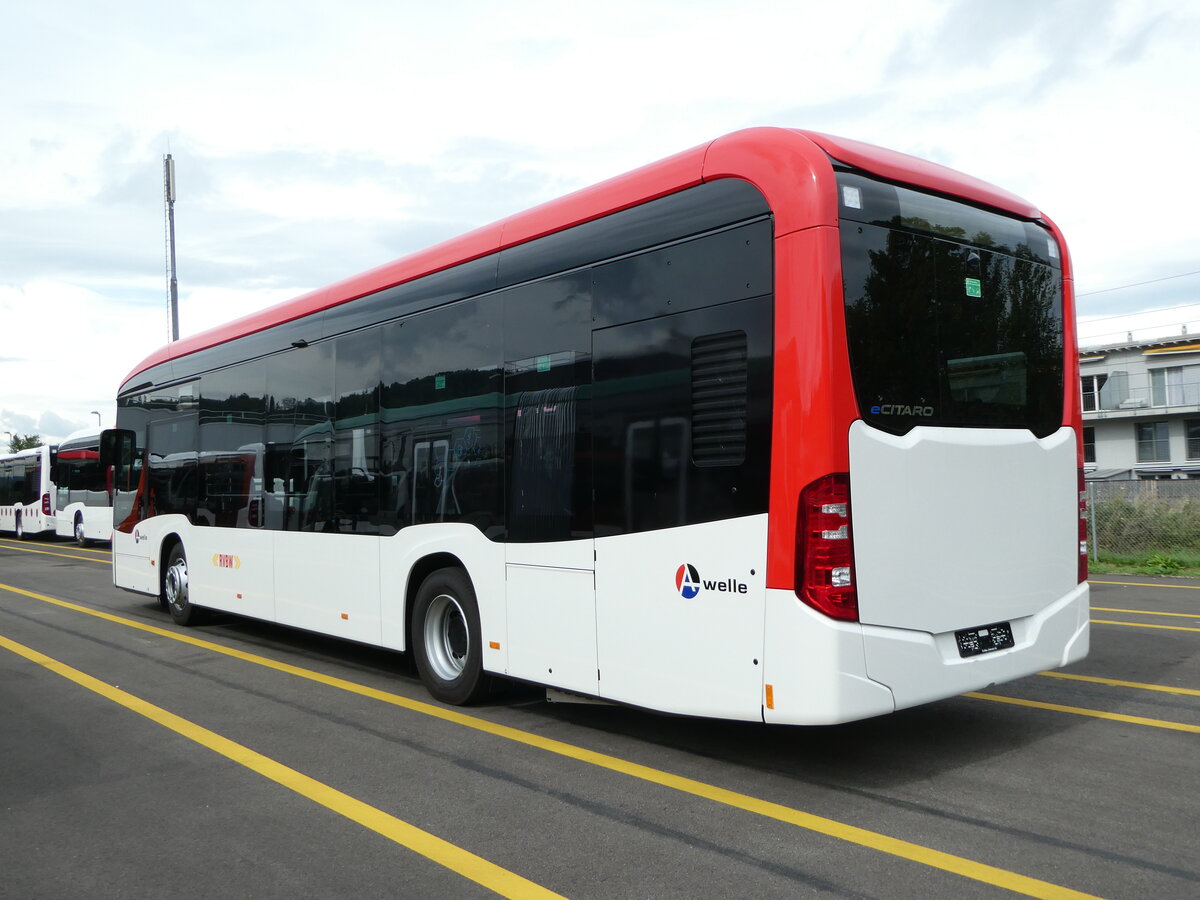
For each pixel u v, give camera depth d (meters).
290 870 3.78
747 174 4.45
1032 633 5.05
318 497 7.82
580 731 5.80
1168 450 42.94
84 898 3.57
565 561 5.35
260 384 8.80
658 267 4.87
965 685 4.61
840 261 4.23
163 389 10.81
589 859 3.81
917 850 3.80
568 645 5.34
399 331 6.93
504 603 5.82
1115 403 44.44
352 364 7.46
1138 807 4.23
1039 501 5.10
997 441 4.86
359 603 7.27
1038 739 5.36
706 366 4.59
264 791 4.76
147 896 3.58
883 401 4.34
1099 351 44.94
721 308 4.53
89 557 22.61
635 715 6.19
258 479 8.76
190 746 5.60
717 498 4.50
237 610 9.09
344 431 7.52
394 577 6.88
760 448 4.32
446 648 6.61
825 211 4.20
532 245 5.73
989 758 5.02
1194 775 4.68
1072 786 4.54
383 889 3.59
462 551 6.18
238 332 9.23
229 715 6.35
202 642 9.45
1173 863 3.63
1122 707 6.05
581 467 5.27
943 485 4.56
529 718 6.14
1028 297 5.17
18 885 3.70
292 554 8.16
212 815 4.43
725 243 4.54
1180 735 5.39
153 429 11.03
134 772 5.12
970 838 3.91
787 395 4.21
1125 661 7.53
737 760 5.10
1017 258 5.12
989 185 5.11
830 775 4.79
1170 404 42.91
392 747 5.51
